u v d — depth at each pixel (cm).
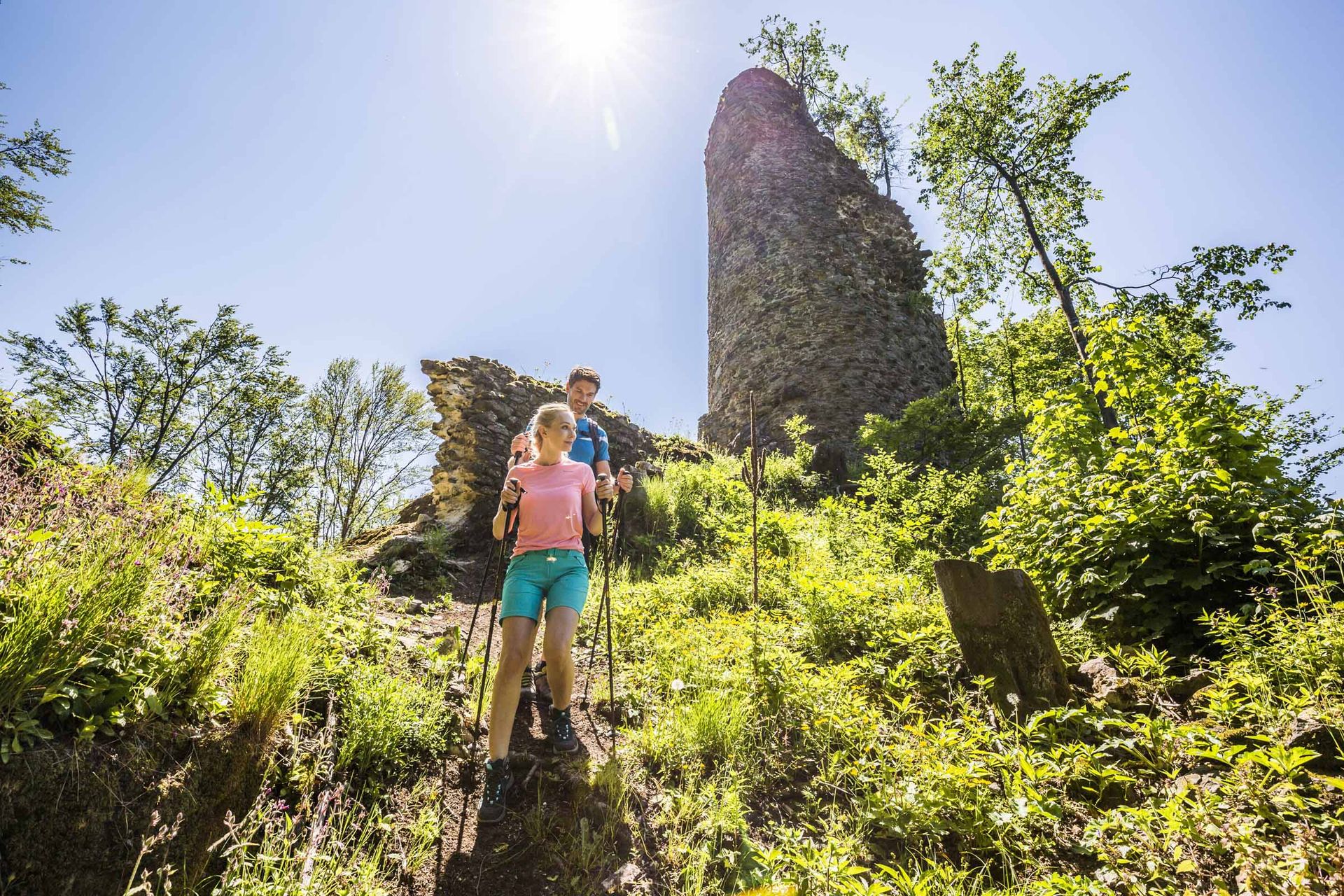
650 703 341
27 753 163
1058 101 1146
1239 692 290
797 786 282
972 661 343
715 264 2003
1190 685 307
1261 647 303
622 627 462
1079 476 487
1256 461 410
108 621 202
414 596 574
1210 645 337
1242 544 371
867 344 1638
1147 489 410
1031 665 329
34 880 154
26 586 195
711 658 375
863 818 251
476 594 609
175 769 192
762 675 344
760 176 1917
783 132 2017
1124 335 557
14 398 379
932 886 214
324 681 281
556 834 244
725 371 1814
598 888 219
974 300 1345
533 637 262
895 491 972
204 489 376
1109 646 371
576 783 265
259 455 2238
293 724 250
